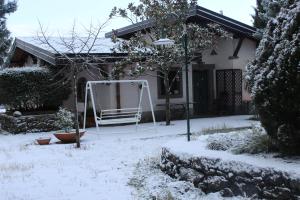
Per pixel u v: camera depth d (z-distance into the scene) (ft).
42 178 27.27
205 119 59.26
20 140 46.01
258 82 19.94
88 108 58.03
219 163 21.06
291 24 19.20
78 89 60.64
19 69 53.62
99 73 56.85
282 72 18.72
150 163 29.53
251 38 64.03
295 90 18.37
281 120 19.35
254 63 21.53
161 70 54.60
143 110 59.52
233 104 64.69
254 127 26.32
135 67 53.52
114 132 48.42
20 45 63.87
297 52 18.30
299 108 18.45
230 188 20.26
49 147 39.73
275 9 46.75
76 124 39.14
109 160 32.32
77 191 23.95
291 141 19.24
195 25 53.16
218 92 66.54
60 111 44.78
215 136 27.48
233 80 64.23
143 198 21.95
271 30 21.08
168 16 52.21
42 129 52.85
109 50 55.62
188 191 22.21
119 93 57.31
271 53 20.42
